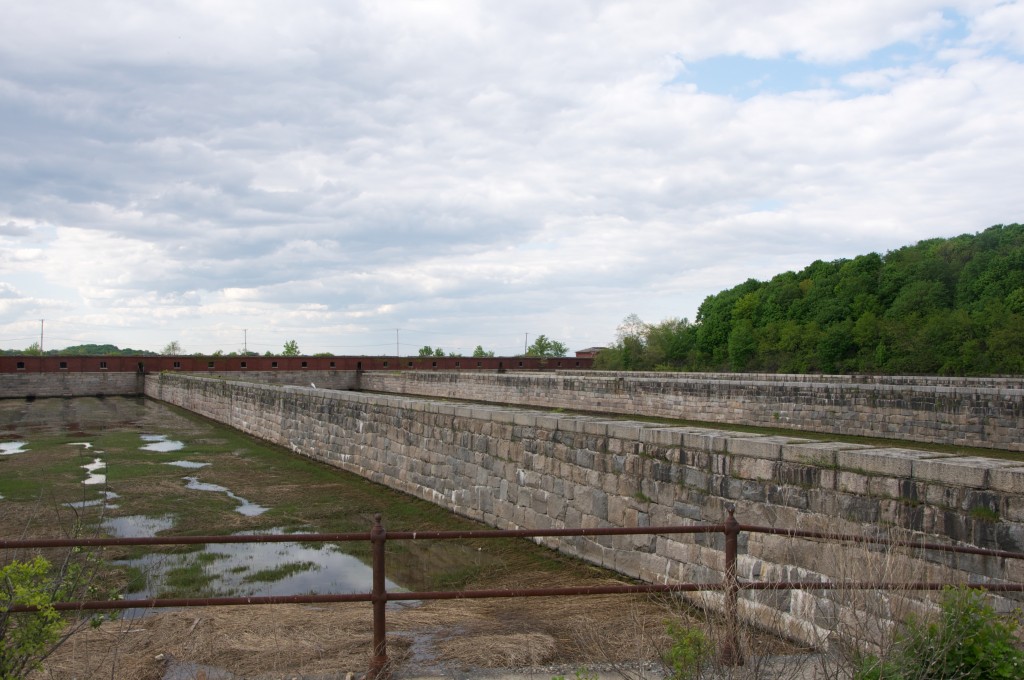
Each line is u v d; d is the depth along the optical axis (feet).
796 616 24.29
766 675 16.24
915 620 15.31
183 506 47.14
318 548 37.52
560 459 36.76
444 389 159.63
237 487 54.44
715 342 188.65
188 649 20.70
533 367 233.96
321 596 17.60
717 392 90.12
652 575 30.71
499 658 19.71
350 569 33.68
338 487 54.85
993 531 20.48
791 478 25.76
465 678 18.30
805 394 78.23
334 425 65.05
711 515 28.40
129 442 80.18
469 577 32.35
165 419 108.68
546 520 37.50
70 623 22.88
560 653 20.33
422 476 50.19
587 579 31.58
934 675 14.84
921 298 147.13
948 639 14.96
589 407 114.42
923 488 22.24
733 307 189.16
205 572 32.94
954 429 63.72
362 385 202.59
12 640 14.57
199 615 24.41
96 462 65.26
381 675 17.93
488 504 42.52
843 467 24.30
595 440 34.47
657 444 31.17
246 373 189.47
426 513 45.83
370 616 25.07
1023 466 21.67
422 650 20.71
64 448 74.33
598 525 33.94
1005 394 59.93
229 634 22.22
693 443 29.45
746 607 25.55
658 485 30.89
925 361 122.62
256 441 81.97
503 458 41.39
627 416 105.70
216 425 99.76
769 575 25.89
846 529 21.83
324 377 199.93
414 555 36.22
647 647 19.13
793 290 178.29
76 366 170.19
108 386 172.24
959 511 21.31
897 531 22.26
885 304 155.63
